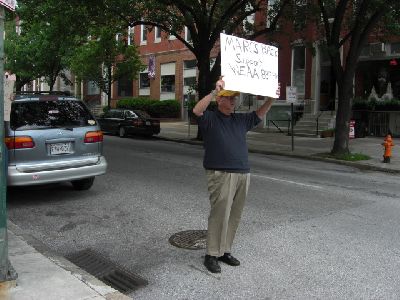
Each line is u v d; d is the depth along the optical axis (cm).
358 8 1705
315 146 1853
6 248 433
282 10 1850
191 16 2058
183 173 1116
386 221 721
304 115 2484
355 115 2311
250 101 2711
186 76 3372
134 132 2233
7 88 479
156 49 3597
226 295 452
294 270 513
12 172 748
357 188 1013
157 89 3616
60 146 796
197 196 859
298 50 2581
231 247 565
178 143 2052
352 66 1548
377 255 564
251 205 804
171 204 799
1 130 429
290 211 768
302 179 1108
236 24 1922
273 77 488
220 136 482
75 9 2017
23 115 775
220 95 485
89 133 830
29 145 761
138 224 685
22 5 1977
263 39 2608
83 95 4372
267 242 602
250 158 1544
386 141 1455
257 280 487
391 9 1520
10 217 722
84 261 545
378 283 483
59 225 683
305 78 2544
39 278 456
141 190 911
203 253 564
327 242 607
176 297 449
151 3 1988
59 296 420
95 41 2872
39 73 3538
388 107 2228
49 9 1955
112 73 3106
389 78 2341
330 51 1530
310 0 1806
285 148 1788
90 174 830
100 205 795
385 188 1033
